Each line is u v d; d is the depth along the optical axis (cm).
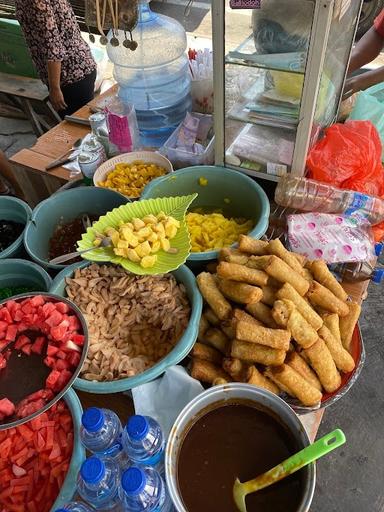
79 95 241
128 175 139
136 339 103
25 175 166
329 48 113
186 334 92
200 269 115
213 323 100
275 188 138
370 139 135
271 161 129
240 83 116
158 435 73
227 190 133
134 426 67
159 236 107
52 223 131
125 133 143
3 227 133
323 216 117
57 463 82
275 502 71
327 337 93
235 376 90
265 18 102
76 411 85
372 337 188
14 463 83
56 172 155
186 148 146
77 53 228
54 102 235
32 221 123
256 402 81
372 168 133
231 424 81
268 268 97
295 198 125
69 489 75
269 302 97
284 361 90
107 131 152
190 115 154
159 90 157
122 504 68
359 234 113
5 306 93
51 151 163
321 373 90
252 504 72
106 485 67
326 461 158
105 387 86
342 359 92
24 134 304
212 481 75
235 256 104
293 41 103
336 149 131
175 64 157
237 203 134
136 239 106
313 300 99
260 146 128
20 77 284
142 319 105
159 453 74
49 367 86
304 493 68
